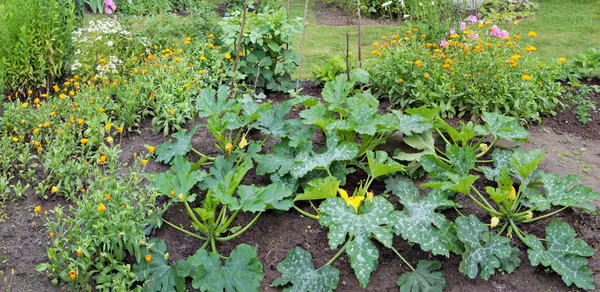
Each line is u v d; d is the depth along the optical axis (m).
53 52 5.06
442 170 3.84
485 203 3.75
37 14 5.03
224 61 5.35
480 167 3.95
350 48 7.15
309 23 8.47
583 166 4.24
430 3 6.95
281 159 3.92
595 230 3.59
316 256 3.45
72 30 5.27
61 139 4.08
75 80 5.10
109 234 3.09
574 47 7.17
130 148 4.24
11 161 4.02
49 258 3.30
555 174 3.90
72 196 3.40
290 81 5.50
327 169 3.68
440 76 4.88
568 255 3.32
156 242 3.34
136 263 3.26
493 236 3.39
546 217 3.67
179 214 3.67
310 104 4.33
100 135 4.14
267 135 4.38
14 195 3.75
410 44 5.56
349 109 4.06
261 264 3.31
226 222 3.47
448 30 6.11
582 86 5.28
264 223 3.67
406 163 4.19
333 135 3.87
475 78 4.75
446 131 4.28
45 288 3.14
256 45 5.29
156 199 3.73
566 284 3.25
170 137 4.41
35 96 5.08
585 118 4.87
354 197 3.42
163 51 5.32
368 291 3.26
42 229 3.50
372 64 5.33
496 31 5.21
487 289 3.27
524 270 3.37
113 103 4.51
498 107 4.73
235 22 5.39
